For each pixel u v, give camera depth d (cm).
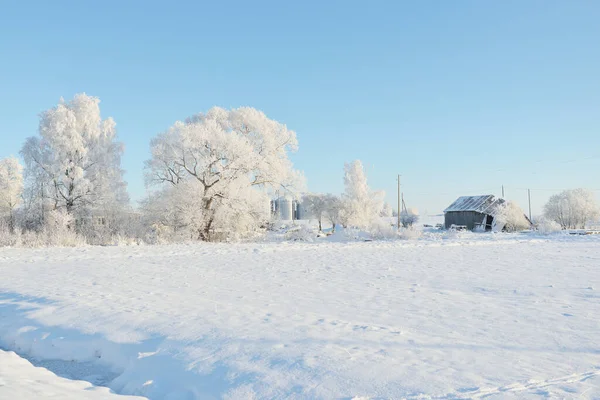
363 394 420
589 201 6250
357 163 5972
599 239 3212
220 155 3506
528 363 507
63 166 3375
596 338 616
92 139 3662
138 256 1983
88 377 571
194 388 469
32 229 3234
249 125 4050
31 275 1317
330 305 853
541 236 3697
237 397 433
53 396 431
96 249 2325
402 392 421
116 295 959
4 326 782
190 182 3456
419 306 846
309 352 544
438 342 592
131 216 3591
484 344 584
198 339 618
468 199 6206
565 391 420
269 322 702
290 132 4038
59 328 730
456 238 3431
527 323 706
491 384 439
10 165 3866
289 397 423
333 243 2884
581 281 1170
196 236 3406
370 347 566
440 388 429
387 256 2005
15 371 547
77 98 3659
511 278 1240
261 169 3694
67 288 1059
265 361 520
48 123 3500
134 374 544
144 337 650
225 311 786
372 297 945
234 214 3569
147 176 3516
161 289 1050
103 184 3569
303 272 1409
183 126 3472
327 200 6581
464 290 1041
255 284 1140
